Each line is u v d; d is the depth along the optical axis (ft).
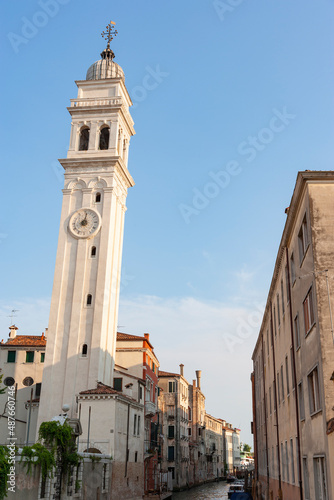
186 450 296.92
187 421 306.55
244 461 601.62
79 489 104.27
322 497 57.57
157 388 223.10
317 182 63.31
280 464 99.04
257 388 179.01
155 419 220.23
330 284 58.95
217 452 441.27
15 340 195.62
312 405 64.03
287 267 83.51
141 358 189.06
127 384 168.55
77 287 166.09
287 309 84.33
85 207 175.32
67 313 164.66
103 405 134.92
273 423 113.80
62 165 182.09
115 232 179.52
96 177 178.81
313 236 61.11
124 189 193.57
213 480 407.44
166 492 219.20
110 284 171.42
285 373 89.40
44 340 195.11
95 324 161.07
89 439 131.64
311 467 63.16
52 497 89.20
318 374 58.13
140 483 155.43
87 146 193.67
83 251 170.30
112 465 128.57
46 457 86.28
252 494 183.93
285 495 91.40
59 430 94.17
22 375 186.09
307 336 65.36
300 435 72.33
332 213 61.72
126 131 201.67
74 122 189.37
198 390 351.46
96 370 155.74
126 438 143.33
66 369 156.97
